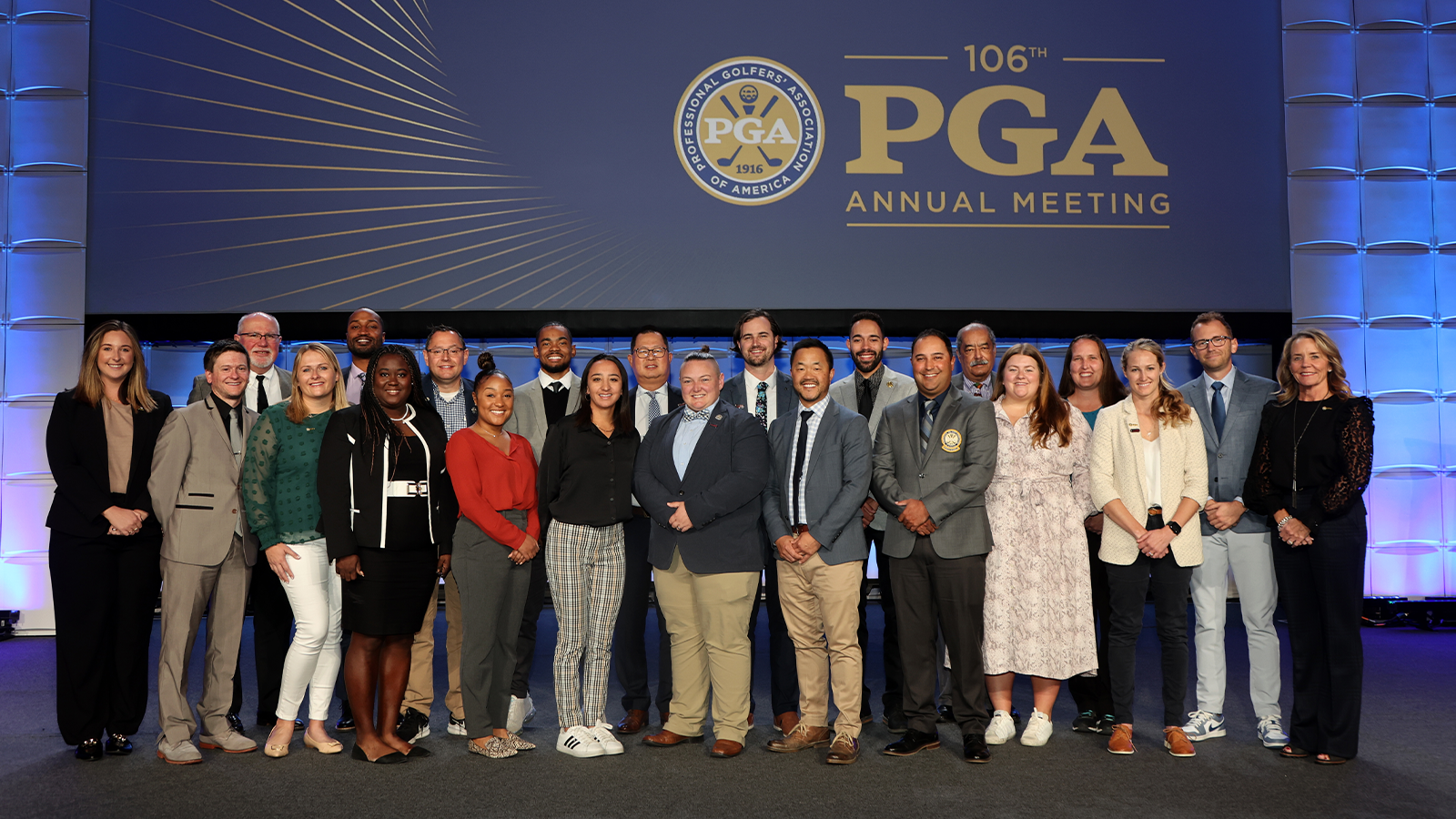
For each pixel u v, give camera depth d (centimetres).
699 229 593
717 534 326
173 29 587
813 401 340
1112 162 604
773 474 346
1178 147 605
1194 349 371
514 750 324
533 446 392
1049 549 332
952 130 600
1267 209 606
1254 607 338
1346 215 605
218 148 585
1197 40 609
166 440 324
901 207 597
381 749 316
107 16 588
